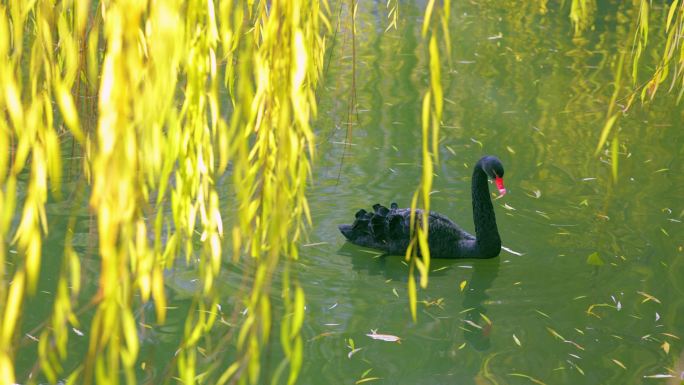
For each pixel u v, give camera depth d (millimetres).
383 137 13023
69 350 7629
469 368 7762
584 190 11430
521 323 8617
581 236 10328
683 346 8086
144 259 3834
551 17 20250
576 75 16062
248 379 7250
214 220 4312
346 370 7645
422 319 8664
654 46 17953
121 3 3158
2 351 3492
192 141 4168
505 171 12000
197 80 4023
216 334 7902
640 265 9641
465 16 20172
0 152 3465
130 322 3678
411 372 7656
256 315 4098
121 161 3254
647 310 8773
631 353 8008
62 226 9789
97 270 8984
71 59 3799
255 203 4281
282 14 3799
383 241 10141
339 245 10172
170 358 7473
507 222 10719
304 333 8227
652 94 5625
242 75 3521
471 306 8977
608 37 18625
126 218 3469
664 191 11344
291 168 3854
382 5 20797
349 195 11234
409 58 16906
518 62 16812
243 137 3713
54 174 3672
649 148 12750
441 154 12523
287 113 3766
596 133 13305
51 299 8492
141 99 3336
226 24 3723
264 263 3984
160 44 3193
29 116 3551
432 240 10148
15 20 3730
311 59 4332
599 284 9297
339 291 9141
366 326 8445
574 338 8297
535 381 7551
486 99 14750
